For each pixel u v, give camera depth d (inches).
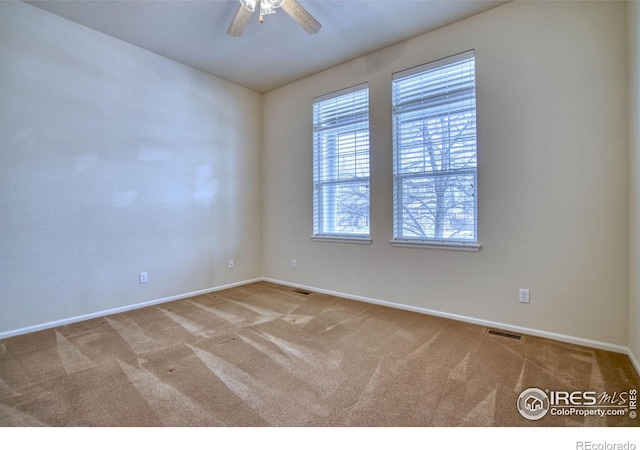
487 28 108.2
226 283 167.9
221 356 88.4
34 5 105.4
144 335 103.7
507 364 83.0
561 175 96.3
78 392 70.7
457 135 117.1
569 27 94.3
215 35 123.6
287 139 171.8
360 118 143.5
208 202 159.3
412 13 109.7
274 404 66.5
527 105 101.2
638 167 78.9
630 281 85.7
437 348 93.0
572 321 95.7
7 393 70.4
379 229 136.1
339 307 133.4
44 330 108.3
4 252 102.0
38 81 107.7
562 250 96.7
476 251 111.9
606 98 89.4
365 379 76.2
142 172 134.8
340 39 126.3
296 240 169.2
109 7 106.5
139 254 134.2
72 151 115.7
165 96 141.6
